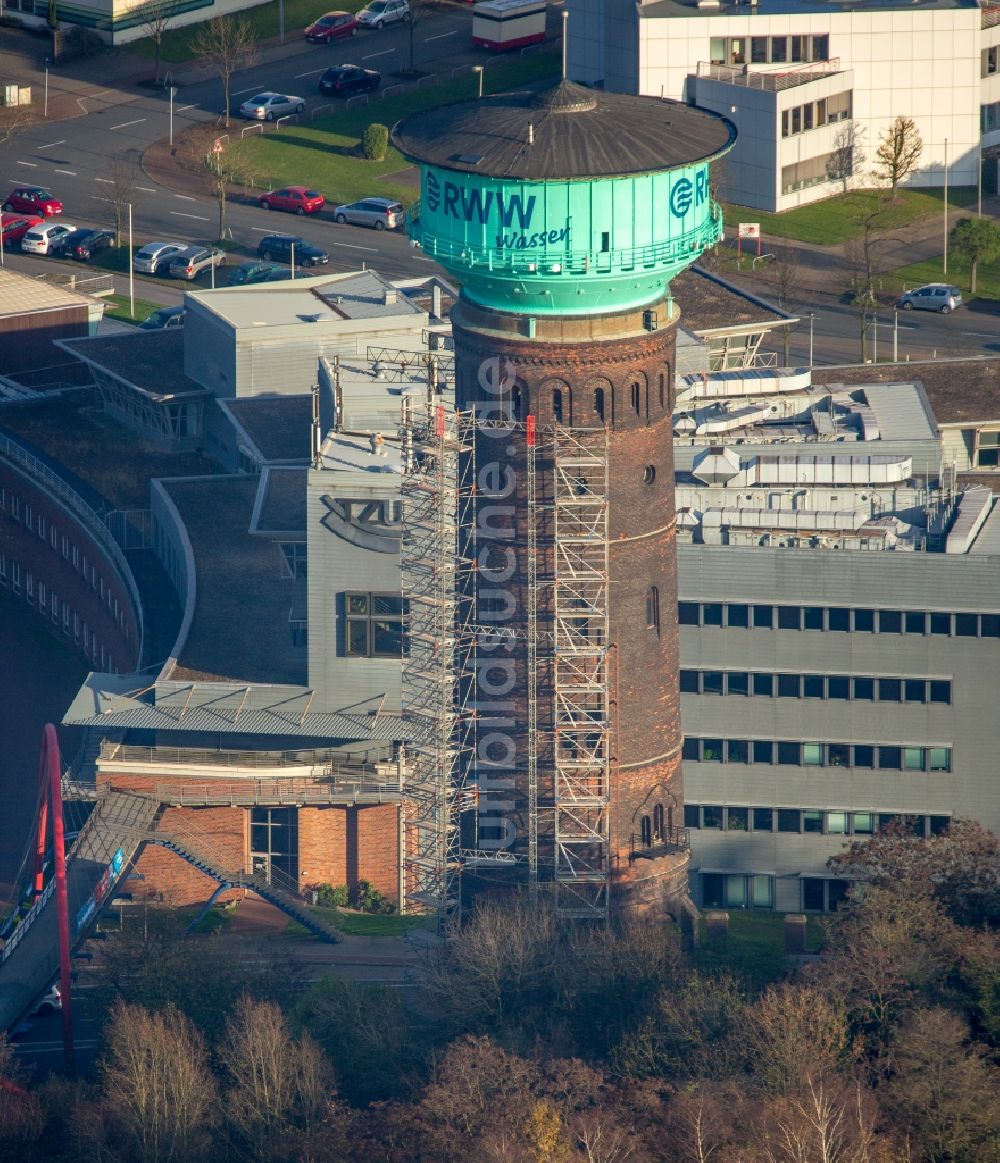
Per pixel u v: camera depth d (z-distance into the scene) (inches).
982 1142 7829.7
